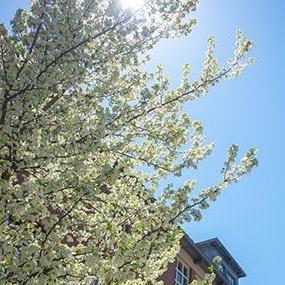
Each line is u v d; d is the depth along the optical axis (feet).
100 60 26.76
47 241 22.71
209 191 24.61
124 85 29.04
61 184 23.06
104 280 22.98
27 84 23.50
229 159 25.46
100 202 26.53
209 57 28.78
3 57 23.81
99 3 26.07
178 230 24.32
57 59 24.08
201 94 28.73
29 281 21.35
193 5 26.94
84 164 24.68
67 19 24.93
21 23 24.36
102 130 24.30
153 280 26.20
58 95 26.12
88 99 25.70
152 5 26.37
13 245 23.13
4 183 22.52
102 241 23.98
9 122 23.75
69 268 22.76
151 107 28.12
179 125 28.43
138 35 26.91
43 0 24.93
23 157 24.17
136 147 27.89
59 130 24.71
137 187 27.07
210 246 97.66
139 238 23.29
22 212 22.49
